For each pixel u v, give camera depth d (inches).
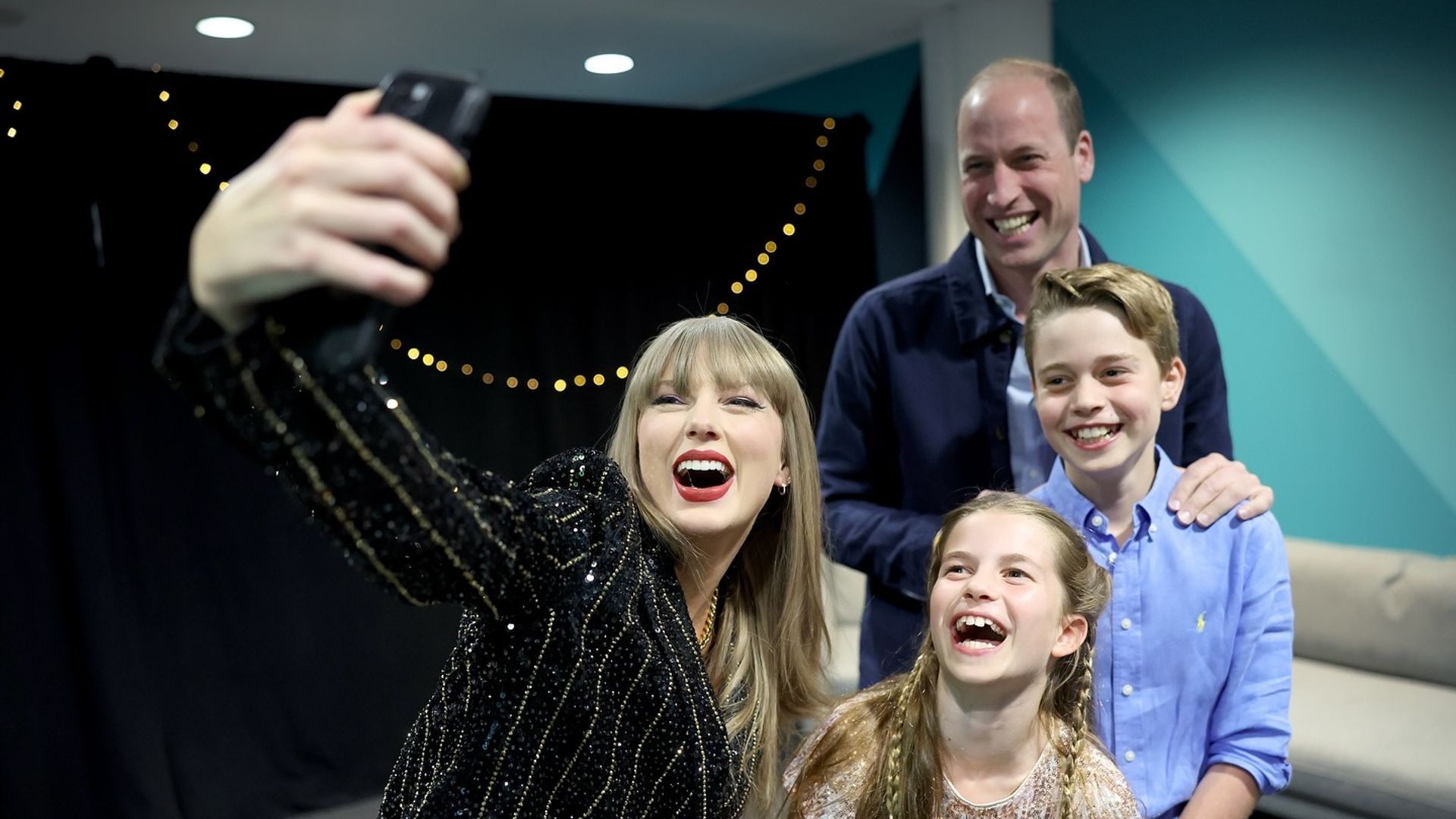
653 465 45.1
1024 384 65.4
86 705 122.9
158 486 128.6
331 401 21.7
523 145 149.9
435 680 145.1
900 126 169.5
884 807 47.9
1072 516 54.8
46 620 121.0
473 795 31.6
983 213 63.8
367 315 21.2
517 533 28.2
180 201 128.3
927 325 68.2
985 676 45.6
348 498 22.9
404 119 18.0
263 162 17.2
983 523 48.2
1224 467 55.8
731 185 163.9
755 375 46.4
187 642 130.0
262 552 134.0
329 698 137.9
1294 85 125.2
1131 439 51.8
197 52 146.1
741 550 51.1
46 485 122.2
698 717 36.5
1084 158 66.9
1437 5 112.7
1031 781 47.1
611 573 33.6
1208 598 52.8
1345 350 124.6
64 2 121.9
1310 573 130.1
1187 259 138.7
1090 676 49.5
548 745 31.7
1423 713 112.9
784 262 169.3
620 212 156.9
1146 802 52.1
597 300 156.2
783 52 167.2
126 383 126.6
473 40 147.3
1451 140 112.9
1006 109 62.1
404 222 16.4
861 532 65.7
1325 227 124.5
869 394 70.6
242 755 132.8
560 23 141.6
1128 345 51.2
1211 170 134.5
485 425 150.8
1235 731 52.1
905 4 147.7
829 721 52.0
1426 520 120.5
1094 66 145.5
